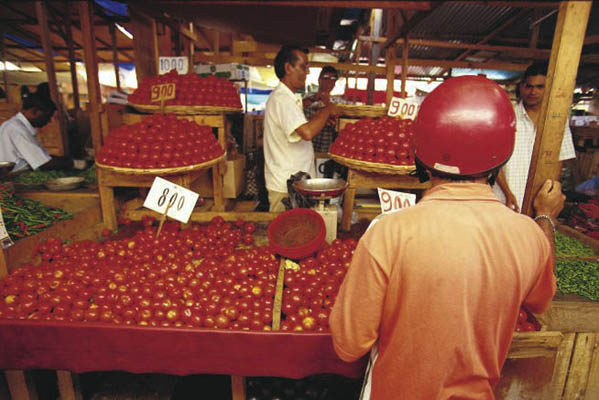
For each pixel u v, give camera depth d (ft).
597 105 21.48
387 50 13.02
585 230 10.83
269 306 5.82
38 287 6.12
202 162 8.37
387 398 3.20
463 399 2.98
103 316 5.50
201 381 7.38
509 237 2.85
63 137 17.78
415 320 2.92
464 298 2.80
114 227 9.52
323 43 30.86
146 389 7.18
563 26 4.29
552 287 3.26
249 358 5.21
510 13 21.66
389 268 2.93
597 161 18.26
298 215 7.62
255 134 18.95
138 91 11.00
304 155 10.50
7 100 23.53
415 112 10.30
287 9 10.93
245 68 16.49
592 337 6.31
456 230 2.82
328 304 5.73
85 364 5.37
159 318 5.61
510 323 3.01
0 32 24.90
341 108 11.26
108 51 33.01
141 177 8.94
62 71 37.42
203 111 10.53
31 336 5.25
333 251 7.02
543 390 5.54
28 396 6.00
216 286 6.31
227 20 12.67
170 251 7.59
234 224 9.52
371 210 10.55
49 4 19.69
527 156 8.86
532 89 8.32
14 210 8.47
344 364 5.11
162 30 16.47
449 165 2.93
